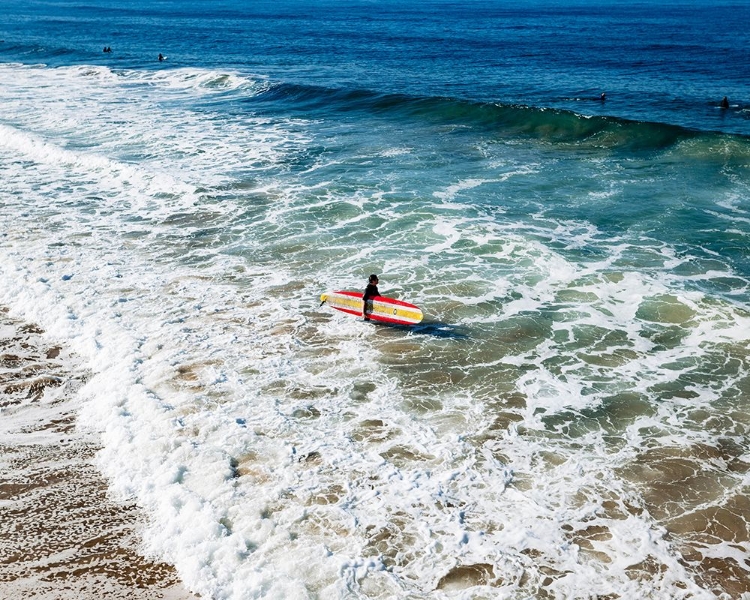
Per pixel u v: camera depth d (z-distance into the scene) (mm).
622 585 7090
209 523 7746
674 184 20203
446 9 166875
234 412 9984
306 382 10812
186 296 13664
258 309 13172
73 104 33688
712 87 41406
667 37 81062
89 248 15977
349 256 15516
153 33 83812
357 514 8023
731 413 10000
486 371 11164
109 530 7816
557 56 59375
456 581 7125
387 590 7000
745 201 18656
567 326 12500
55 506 8188
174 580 7125
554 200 19000
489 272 14578
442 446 9273
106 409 10008
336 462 8922
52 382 10828
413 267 14906
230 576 7117
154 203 19141
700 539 7707
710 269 14617
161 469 8711
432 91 39125
